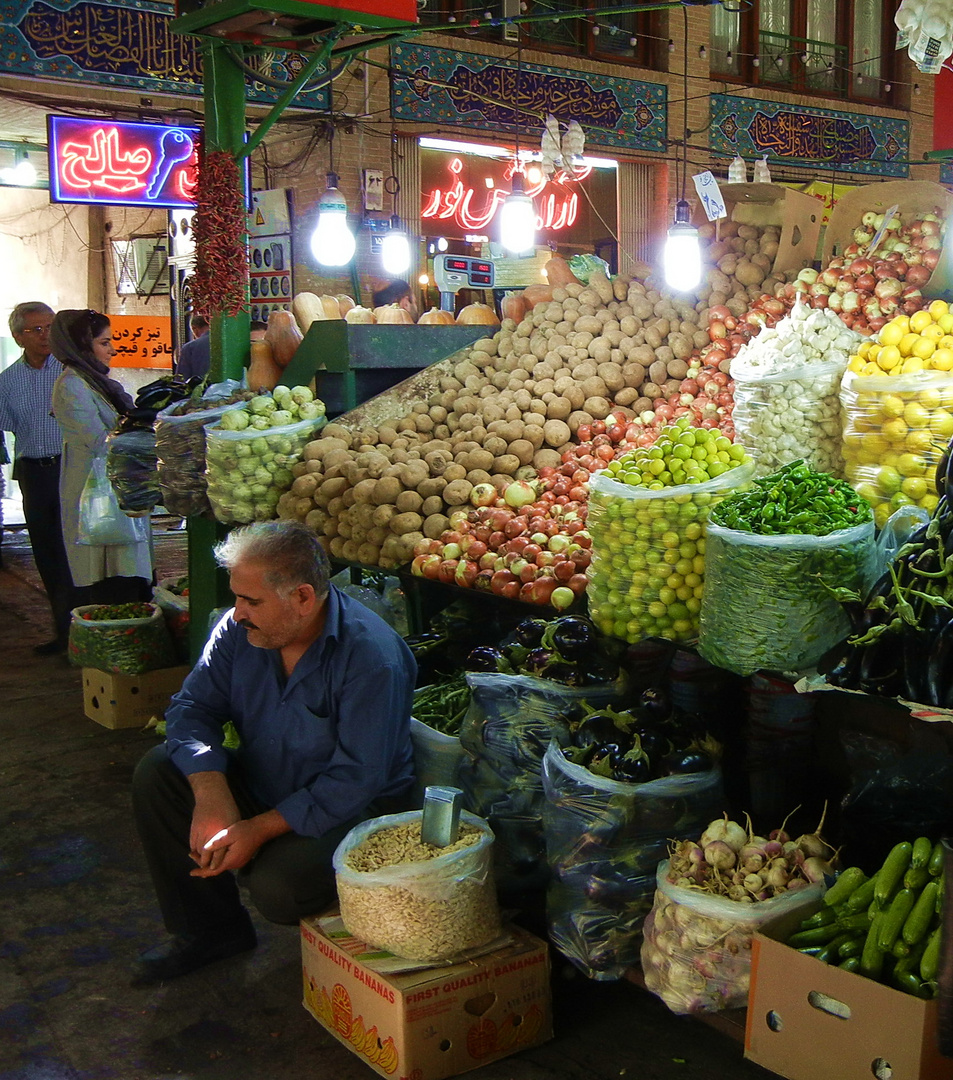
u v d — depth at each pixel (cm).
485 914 263
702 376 446
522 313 552
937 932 221
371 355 508
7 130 1021
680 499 291
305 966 279
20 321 622
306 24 448
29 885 354
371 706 276
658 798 269
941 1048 193
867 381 300
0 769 452
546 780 282
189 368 707
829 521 263
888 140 1349
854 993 219
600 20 1116
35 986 299
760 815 312
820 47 1293
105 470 572
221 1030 279
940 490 262
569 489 407
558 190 1116
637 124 1135
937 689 228
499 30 1038
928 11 301
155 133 850
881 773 279
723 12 1212
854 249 429
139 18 841
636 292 507
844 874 244
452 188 1066
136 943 320
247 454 455
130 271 1345
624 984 297
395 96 984
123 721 498
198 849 270
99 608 523
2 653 627
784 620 260
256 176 1036
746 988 246
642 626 301
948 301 387
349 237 662
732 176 880
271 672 286
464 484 422
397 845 267
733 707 321
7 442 1269
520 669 312
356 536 429
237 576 266
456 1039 254
